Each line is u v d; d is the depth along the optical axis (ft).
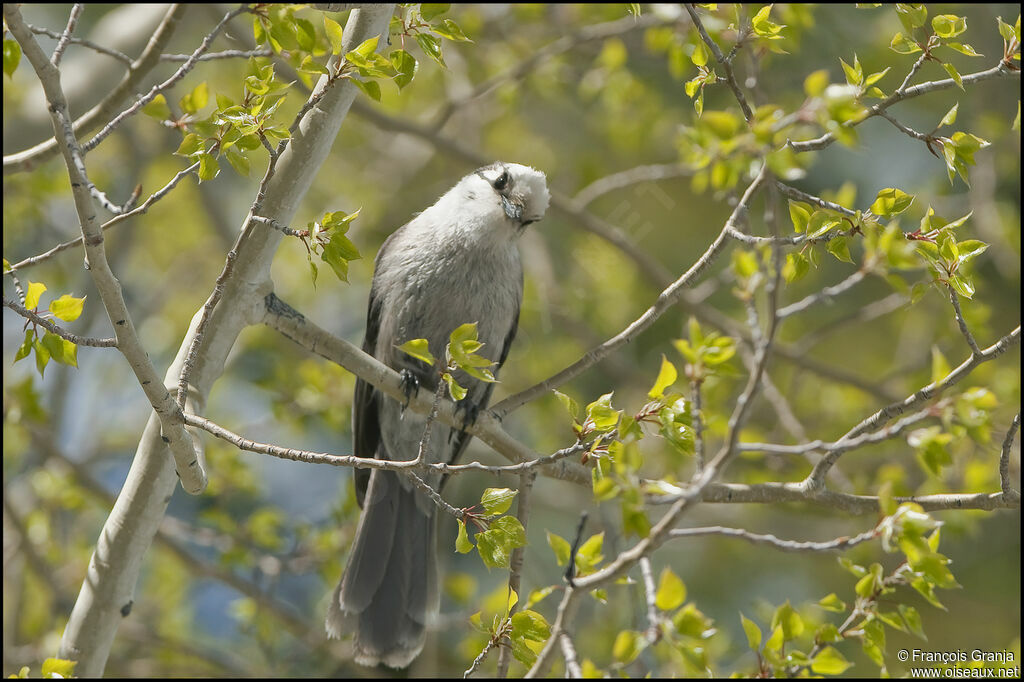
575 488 48.93
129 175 48.57
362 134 53.78
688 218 58.08
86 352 52.54
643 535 16.44
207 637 49.62
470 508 18.84
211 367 23.24
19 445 39.83
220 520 36.50
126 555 22.84
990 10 44.93
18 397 34.53
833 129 16.34
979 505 20.56
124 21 40.73
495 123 55.88
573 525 52.65
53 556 38.93
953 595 47.34
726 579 51.70
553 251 56.59
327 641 36.91
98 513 45.39
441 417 25.17
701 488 17.58
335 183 53.16
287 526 37.78
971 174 44.06
